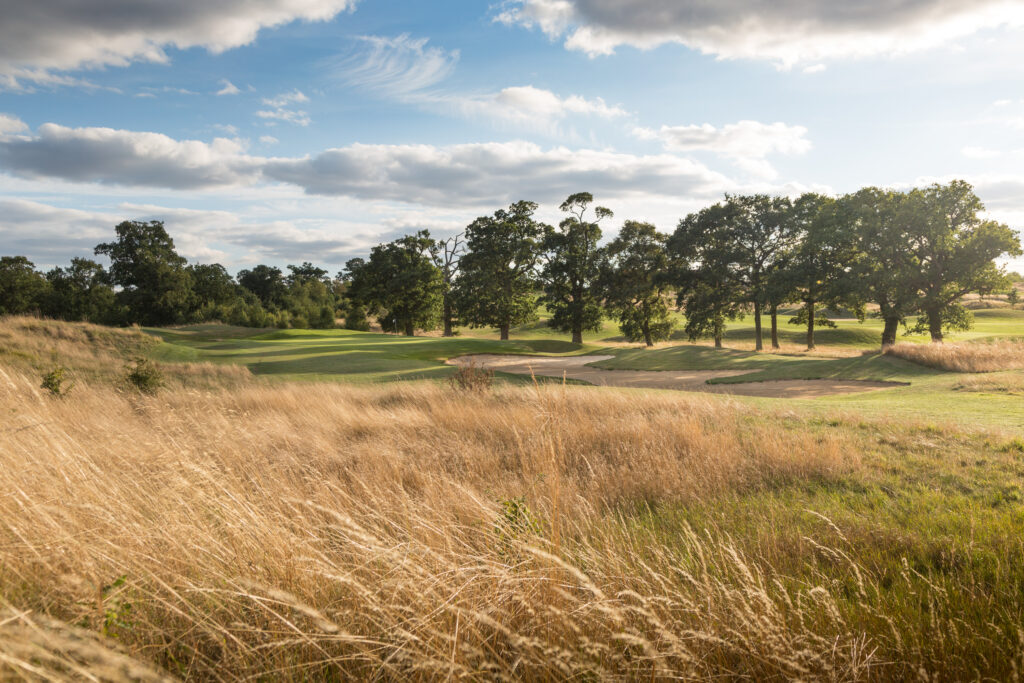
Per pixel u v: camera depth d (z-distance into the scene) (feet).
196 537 9.72
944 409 42.04
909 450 27.32
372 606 7.57
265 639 7.36
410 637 6.94
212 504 11.96
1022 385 53.93
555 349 155.63
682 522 17.53
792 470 24.13
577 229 184.75
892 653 8.85
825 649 8.22
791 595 10.89
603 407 39.83
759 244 160.35
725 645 8.32
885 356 86.43
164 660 7.34
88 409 30.58
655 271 179.63
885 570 13.02
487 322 194.39
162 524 10.37
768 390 74.90
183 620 7.88
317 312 276.21
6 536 9.48
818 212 146.10
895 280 119.65
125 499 11.95
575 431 31.27
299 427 34.58
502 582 8.68
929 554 14.20
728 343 195.21
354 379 75.00
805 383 78.79
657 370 106.11
